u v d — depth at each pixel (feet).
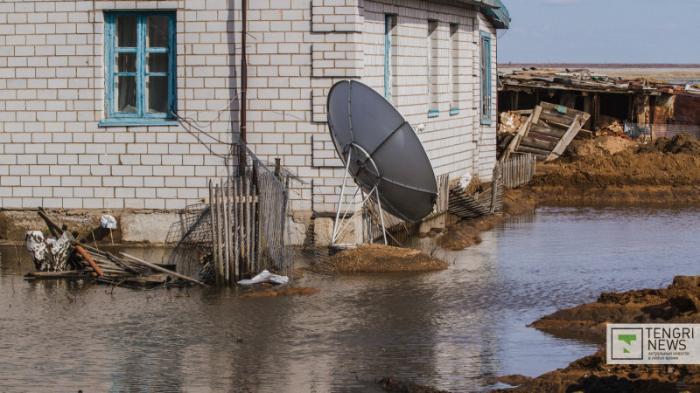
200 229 79.71
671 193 119.75
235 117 79.30
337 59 78.02
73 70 80.69
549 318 58.54
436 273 72.43
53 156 81.15
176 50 79.71
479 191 110.01
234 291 66.59
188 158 79.97
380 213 76.18
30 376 49.29
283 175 77.61
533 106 153.79
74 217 81.15
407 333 56.49
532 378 48.03
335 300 64.08
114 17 80.59
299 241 79.10
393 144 73.92
